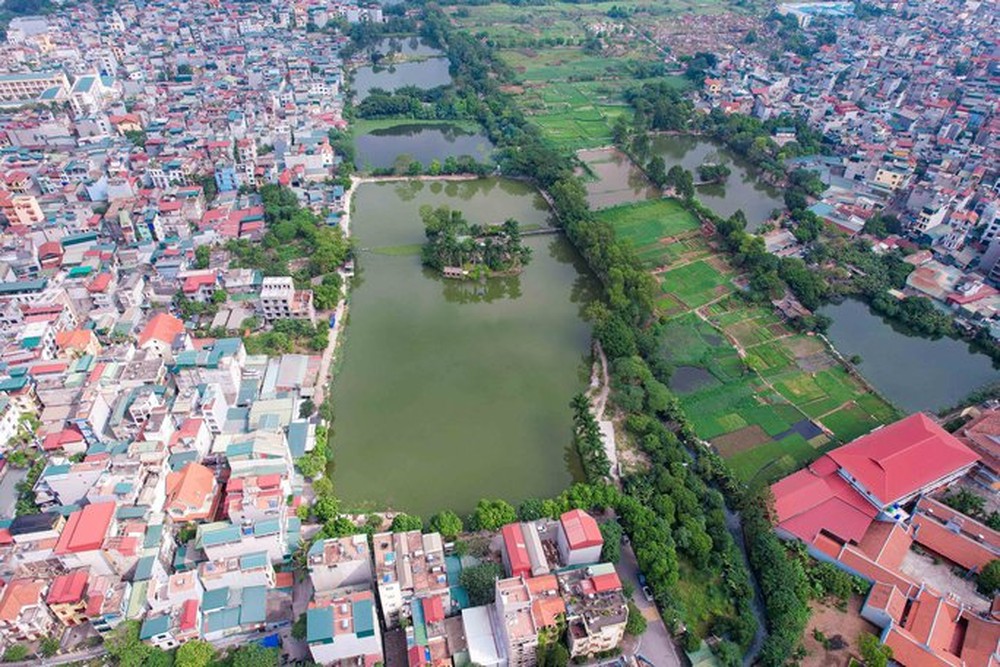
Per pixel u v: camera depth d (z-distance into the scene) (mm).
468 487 190750
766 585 158625
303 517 175875
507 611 138000
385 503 184625
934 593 154250
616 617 140375
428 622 140250
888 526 171125
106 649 144000
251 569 152875
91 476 172000
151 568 151625
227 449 180125
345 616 137125
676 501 176625
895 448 183875
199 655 139875
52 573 153750
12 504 182500
